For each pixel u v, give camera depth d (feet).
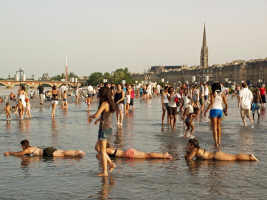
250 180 24.31
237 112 83.87
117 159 31.01
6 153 33.01
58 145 38.22
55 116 74.38
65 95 91.40
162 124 57.93
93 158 31.40
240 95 55.26
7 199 20.72
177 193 21.61
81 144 38.88
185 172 26.45
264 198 20.71
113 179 24.70
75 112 85.35
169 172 26.45
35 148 33.01
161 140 41.45
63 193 21.74
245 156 30.27
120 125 55.36
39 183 23.81
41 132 48.75
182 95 60.85
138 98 175.01
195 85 72.79
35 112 85.40
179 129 52.01
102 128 25.96
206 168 27.66
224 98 38.29
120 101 54.95
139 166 28.37
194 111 53.16
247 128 52.90
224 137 43.73
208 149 35.68
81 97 168.45
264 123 59.98
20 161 30.30
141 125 57.21
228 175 25.57
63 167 28.14
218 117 38.09
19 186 23.18
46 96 146.30
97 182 24.00
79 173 26.35
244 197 20.88
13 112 85.10
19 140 41.75
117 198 20.74
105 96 25.96
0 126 55.98
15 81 488.02
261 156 32.14
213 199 20.54
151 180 24.38
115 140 41.42
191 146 30.78
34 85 494.18
